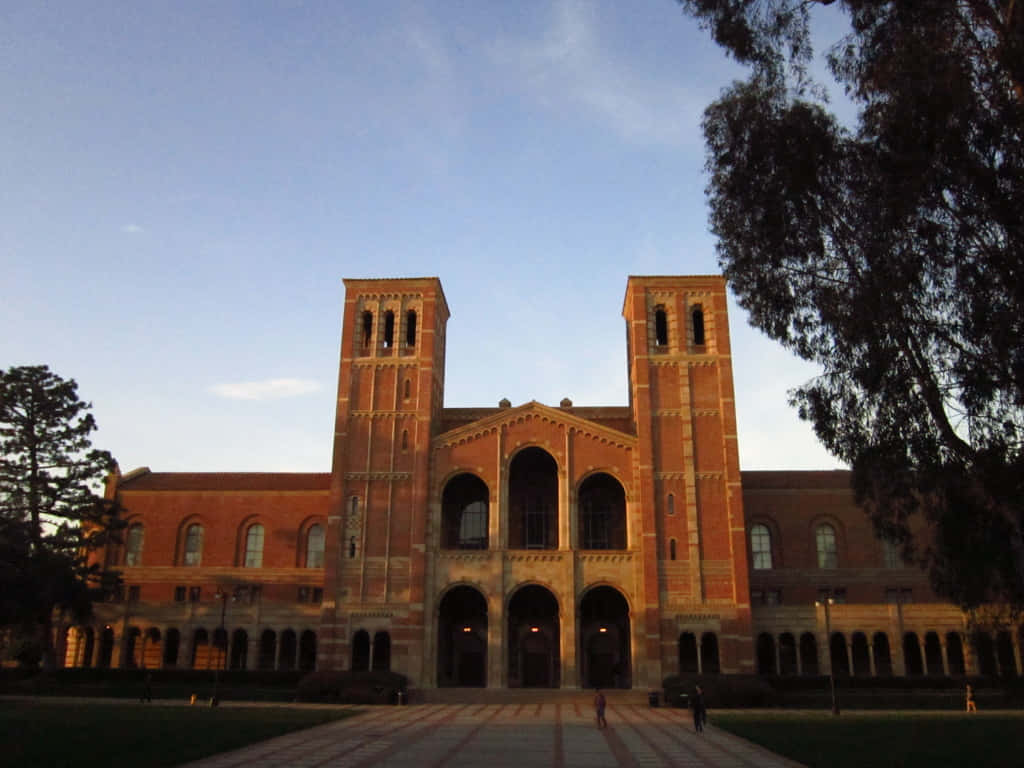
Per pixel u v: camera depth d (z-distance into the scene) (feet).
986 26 85.61
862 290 96.53
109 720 129.80
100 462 228.22
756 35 102.37
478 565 208.95
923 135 85.97
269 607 222.89
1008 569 93.15
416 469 216.13
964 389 88.38
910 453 97.40
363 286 235.61
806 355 107.65
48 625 211.41
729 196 110.63
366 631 205.77
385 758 96.37
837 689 196.34
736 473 212.02
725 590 204.23
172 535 258.78
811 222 103.96
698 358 223.10
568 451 216.74
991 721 141.08
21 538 204.44
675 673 197.67
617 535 231.50
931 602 239.71
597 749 107.65
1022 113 80.48
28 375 226.58
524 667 227.61
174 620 224.12
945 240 88.43
